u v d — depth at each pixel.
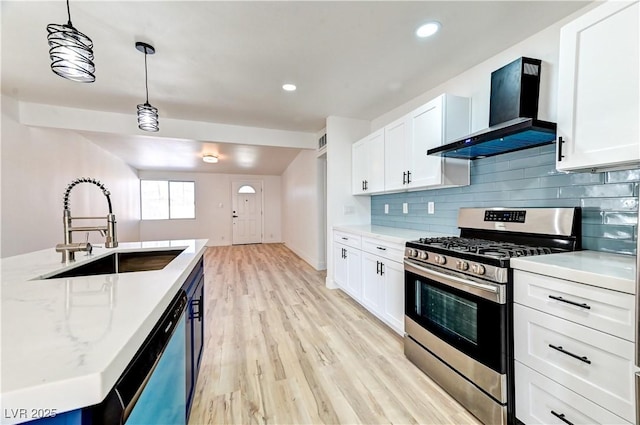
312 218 5.20
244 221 8.55
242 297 3.47
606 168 1.38
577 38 1.32
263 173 8.46
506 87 1.86
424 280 1.88
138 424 0.69
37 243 3.19
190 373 1.44
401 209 3.28
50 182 3.43
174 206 7.96
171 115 3.59
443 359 1.71
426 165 2.37
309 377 1.84
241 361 2.03
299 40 1.98
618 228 1.44
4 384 0.46
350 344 2.27
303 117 3.75
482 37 1.95
